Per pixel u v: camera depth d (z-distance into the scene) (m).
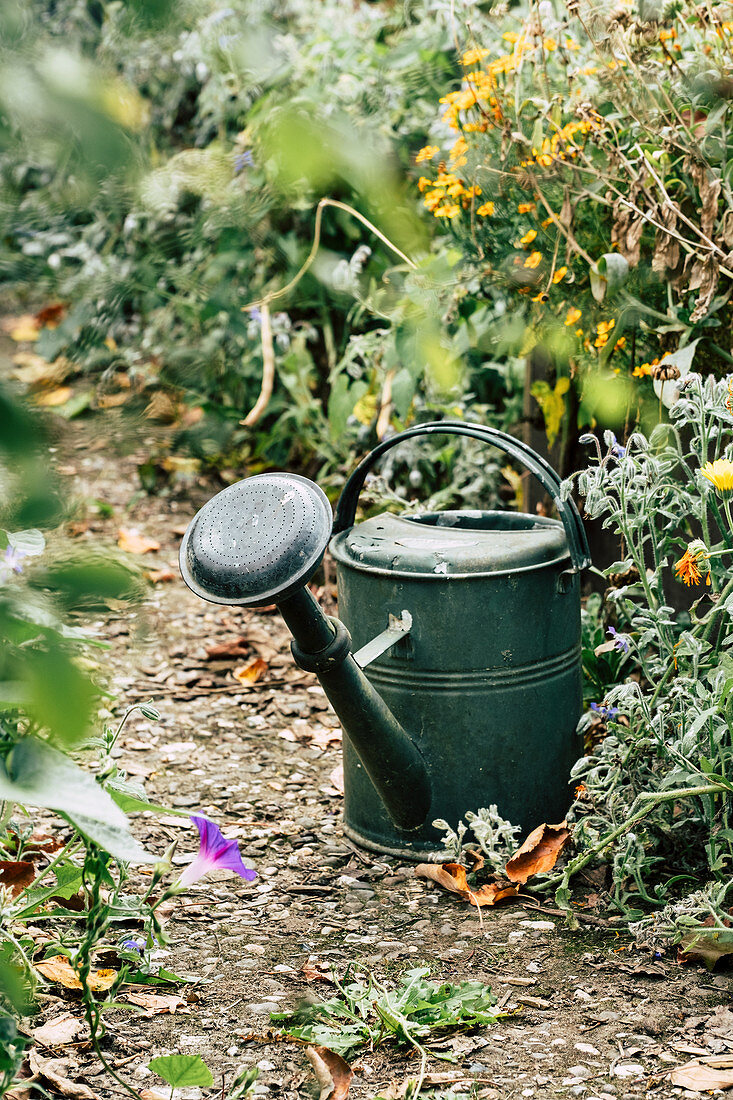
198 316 3.28
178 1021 1.63
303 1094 1.46
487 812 2.02
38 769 0.96
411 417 3.54
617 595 2.03
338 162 0.77
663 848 2.07
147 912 1.39
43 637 0.66
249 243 3.04
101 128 0.48
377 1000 1.65
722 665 1.82
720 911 1.76
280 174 0.80
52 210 0.54
